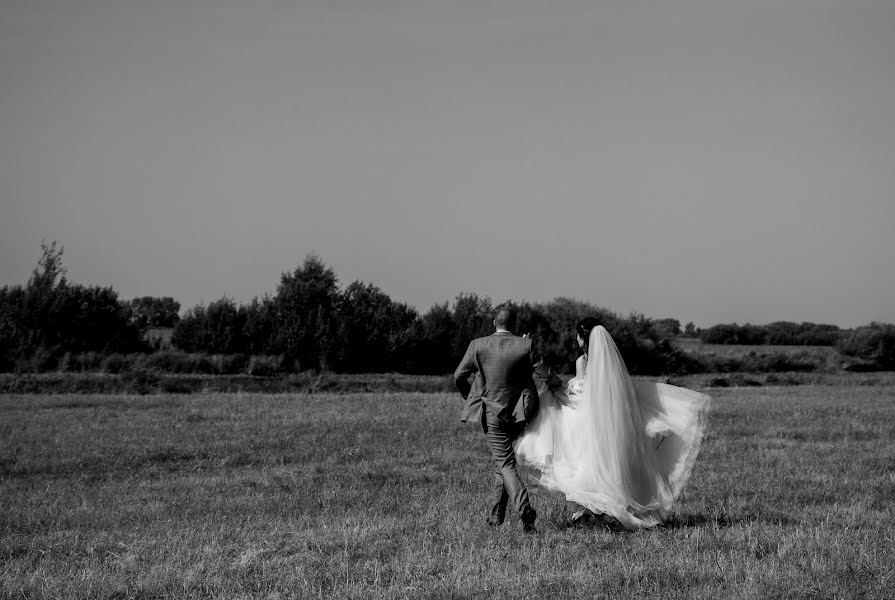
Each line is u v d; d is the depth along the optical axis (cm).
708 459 1495
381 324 5000
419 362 5091
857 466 1395
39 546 897
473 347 935
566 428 946
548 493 1141
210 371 4159
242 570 757
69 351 4053
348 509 1084
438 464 1456
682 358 5678
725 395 3294
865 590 663
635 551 799
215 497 1191
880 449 1620
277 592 684
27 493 1246
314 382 3619
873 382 4700
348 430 1922
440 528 920
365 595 671
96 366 3934
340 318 4897
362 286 5103
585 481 911
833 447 1652
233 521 1009
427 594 669
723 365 5841
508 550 810
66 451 1603
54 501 1181
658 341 5575
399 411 2391
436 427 1981
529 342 929
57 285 4256
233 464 1520
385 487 1237
